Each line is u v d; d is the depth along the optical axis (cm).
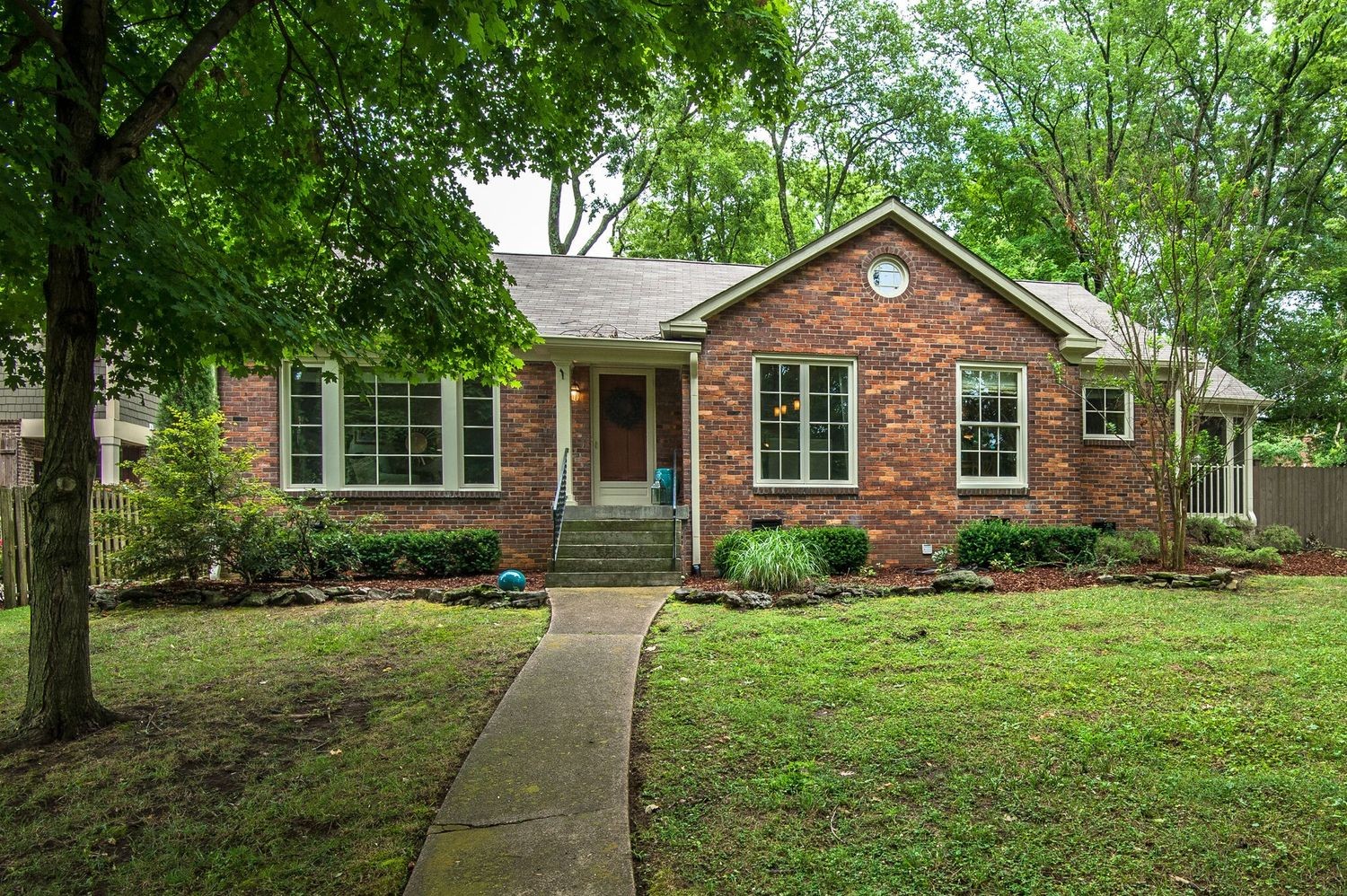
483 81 586
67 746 418
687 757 387
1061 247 2244
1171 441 998
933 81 2303
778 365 1109
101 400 505
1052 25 2197
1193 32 1972
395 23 500
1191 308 1011
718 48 564
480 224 675
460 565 993
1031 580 936
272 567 860
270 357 530
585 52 524
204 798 355
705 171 2236
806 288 1109
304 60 557
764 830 312
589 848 299
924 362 1138
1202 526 1257
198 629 685
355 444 1048
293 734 436
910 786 348
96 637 654
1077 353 1188
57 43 391
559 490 1051
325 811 336
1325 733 400
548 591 882
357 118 621
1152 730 410
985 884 271
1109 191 1044
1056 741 398
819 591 828
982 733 411
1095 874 277
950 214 2562
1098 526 1224
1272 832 304
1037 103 2203
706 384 1077
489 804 338
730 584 905
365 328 614
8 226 318
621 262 1427
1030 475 1166
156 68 542
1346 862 282
